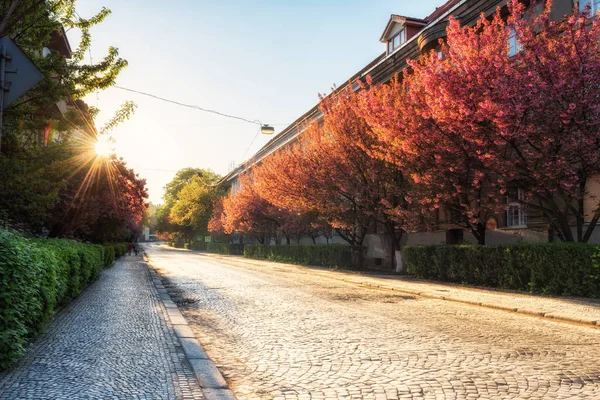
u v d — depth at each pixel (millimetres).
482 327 9625
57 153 12797
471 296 14234
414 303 13508
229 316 11211
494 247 16672
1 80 6023
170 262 40875
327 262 32219
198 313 11719
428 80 15508
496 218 21625
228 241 74625
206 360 6789
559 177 14898
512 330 9289
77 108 12477
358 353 7383
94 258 17328
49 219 18953
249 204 42656
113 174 24453
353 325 9891
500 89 13945
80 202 19938
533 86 13328
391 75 28672
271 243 57250
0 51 6043
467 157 16531
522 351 7445
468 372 6227
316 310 12117
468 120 14648
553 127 14117
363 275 23672
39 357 6480
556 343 8055
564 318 10398
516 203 20469
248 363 6875
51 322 9391
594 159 13961
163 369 6105
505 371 6266
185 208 84000
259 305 13141
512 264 15773
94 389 5094
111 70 12266
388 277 22188
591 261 13172
